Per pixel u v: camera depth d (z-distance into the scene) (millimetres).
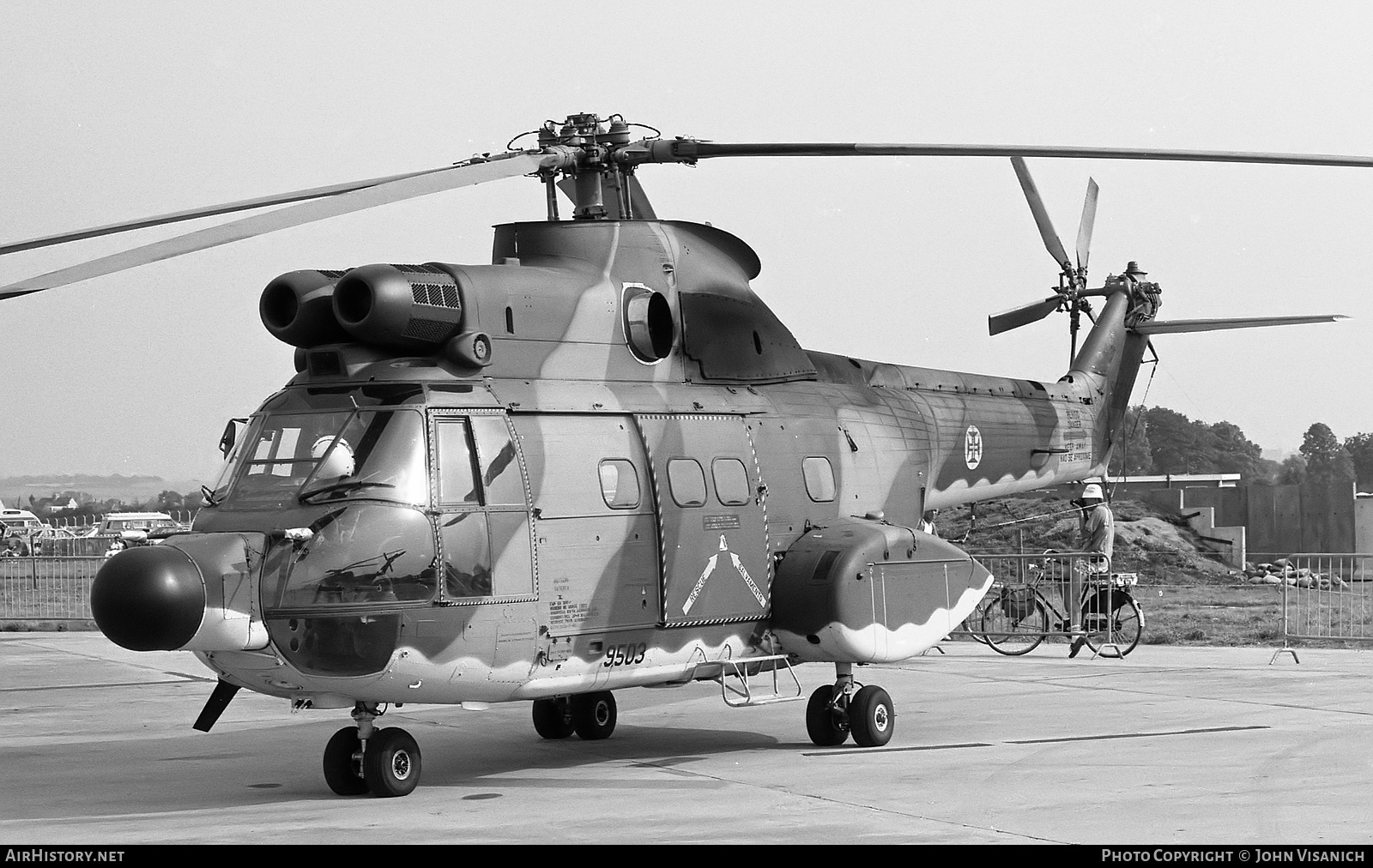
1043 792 10094
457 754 12641
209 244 8383
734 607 11953
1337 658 19031
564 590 10664
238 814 9734
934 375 16109
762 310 13148
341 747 10469
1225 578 34438
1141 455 125688
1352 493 37938
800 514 12719
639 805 9859
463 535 10102
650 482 11414
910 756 11812
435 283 10523
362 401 10242
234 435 10695
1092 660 19359
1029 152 10781
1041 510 37188
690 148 11891
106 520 42094
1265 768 10969
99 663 21062
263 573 9586
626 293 11859
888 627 12477
